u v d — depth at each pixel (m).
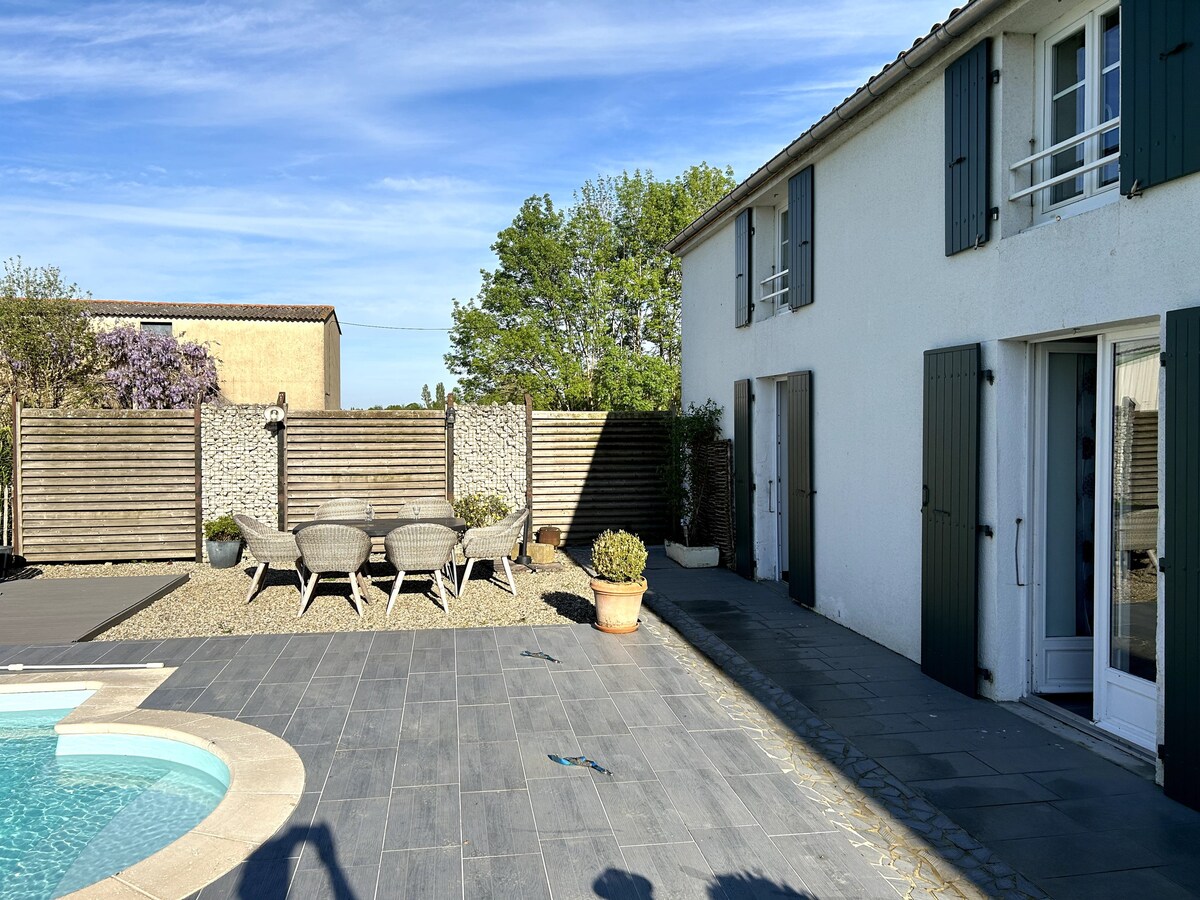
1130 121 4.04
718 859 3.34
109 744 4.79
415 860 3.30
